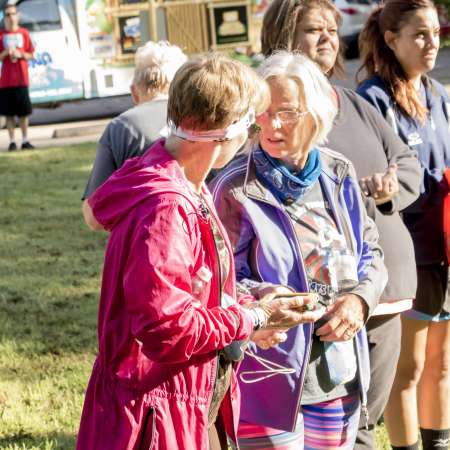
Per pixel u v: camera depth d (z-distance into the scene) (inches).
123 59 995.9
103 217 143.4
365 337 185.2
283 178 173.0
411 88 233.1
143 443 142.9
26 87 839.7
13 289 415.5
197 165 147.0
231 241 173.6
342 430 179.0
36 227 540.4
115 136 231.6
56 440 261.6
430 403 242.4
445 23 1267.2
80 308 387.5
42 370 319.9
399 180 202.7
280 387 172.2
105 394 145.4
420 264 233.6
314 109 169.2
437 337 240.7
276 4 207.2
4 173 724.0
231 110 142.7
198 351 141.0
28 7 967.0
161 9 998.4
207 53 148.0
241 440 177.2
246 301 163.0
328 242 174.2
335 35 207.5
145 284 135.5
